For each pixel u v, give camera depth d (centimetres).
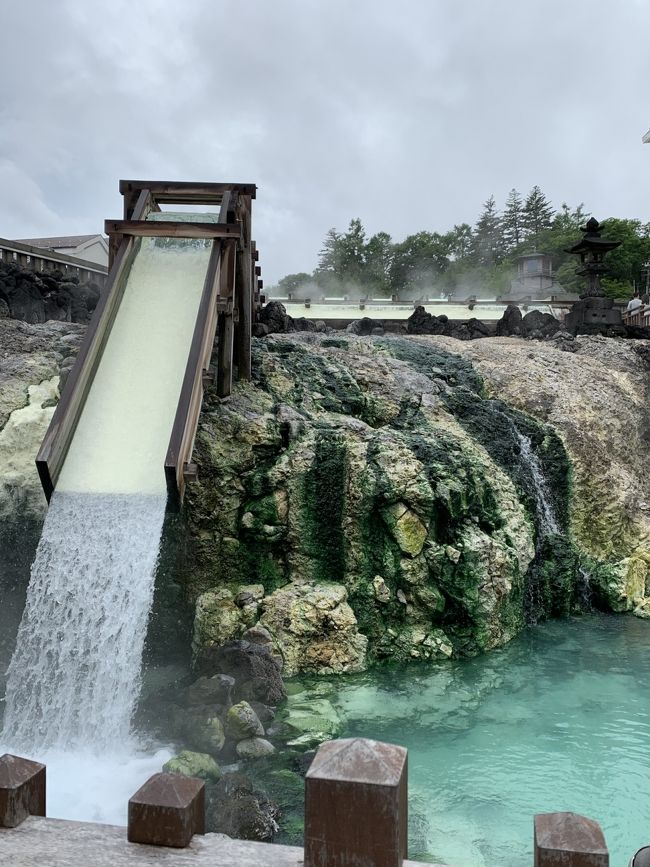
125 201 1916
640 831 1024
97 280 3044
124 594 1319
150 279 1702
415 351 2541
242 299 1941
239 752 1225
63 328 2211
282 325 2644
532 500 2017
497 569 1750
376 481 1716
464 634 1706
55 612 1351
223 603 1606
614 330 3206
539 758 1224
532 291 7400
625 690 1499
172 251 1766
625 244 7538
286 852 259
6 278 2334
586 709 1410
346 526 1727
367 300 4253
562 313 4072
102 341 1565
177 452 1312
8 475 1650
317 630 1602
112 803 1077
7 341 2055
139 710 1345
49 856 258
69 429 1413
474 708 1417
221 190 1889
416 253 9162
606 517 2239
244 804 1025
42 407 1806
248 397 1908
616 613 2016
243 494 1705
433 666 1627
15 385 1847
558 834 242
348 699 1459
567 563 2003
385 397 2127
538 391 2414
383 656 1653
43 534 1355
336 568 1720
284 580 1700
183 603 1645
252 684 1409
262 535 1680
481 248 10331
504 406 2312
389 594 1688
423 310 3034
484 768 1191
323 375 2123
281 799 1099
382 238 9312
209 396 1825
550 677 1566
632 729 1328
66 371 1884
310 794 241
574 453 2273
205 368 1519
